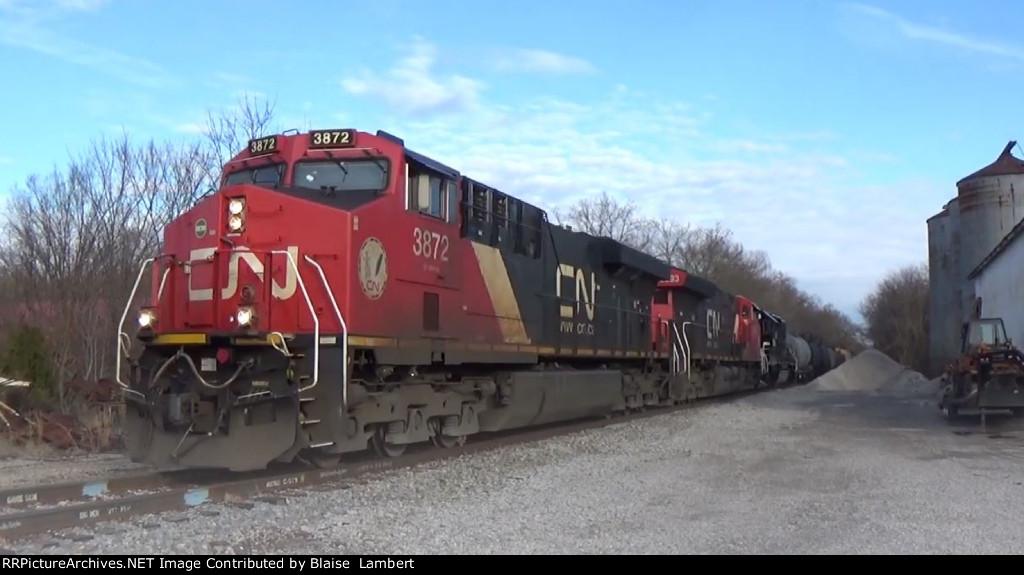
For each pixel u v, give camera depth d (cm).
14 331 1566
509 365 1467
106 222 2191
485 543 700
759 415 2134
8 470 1066
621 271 1983
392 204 1099
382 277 1070
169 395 967
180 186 2303
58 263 2112
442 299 1211
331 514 795
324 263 1007
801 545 710
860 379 4319
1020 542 726
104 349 2030
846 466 1188
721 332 2967
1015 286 2597
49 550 634
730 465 1189
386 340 1070
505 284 1412
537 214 1575
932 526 788
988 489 998
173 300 1044
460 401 1293
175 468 1074
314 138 1123
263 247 1026
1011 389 1862
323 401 972
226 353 961
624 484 1007
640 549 691
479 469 1091
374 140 1119
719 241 7262
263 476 985
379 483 959
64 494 849
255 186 1048
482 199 1359
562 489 962
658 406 2300
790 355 4569
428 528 748
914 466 1196
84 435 1298
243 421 946
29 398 1425
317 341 951
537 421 1529
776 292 8756
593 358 1853
